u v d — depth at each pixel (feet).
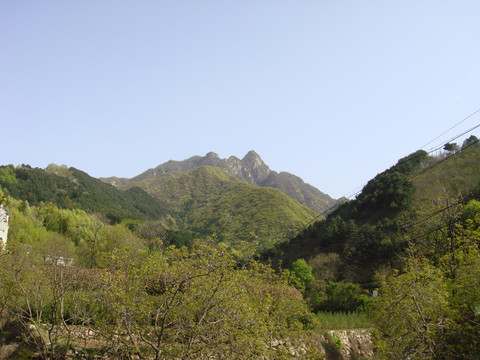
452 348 40.91
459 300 44.42
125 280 33.35
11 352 35.78
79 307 36.91
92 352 36.22
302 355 51.47
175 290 32.96
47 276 40.47
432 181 139.03
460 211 77.05
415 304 44.42
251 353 34.06
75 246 127.54
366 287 103.96
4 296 38.93
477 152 138.72
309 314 54.44
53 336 37.73
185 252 36.29
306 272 107.55
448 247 68.33
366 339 65.57
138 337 33.22
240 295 36.76
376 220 146.82
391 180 156.56
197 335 31.04
